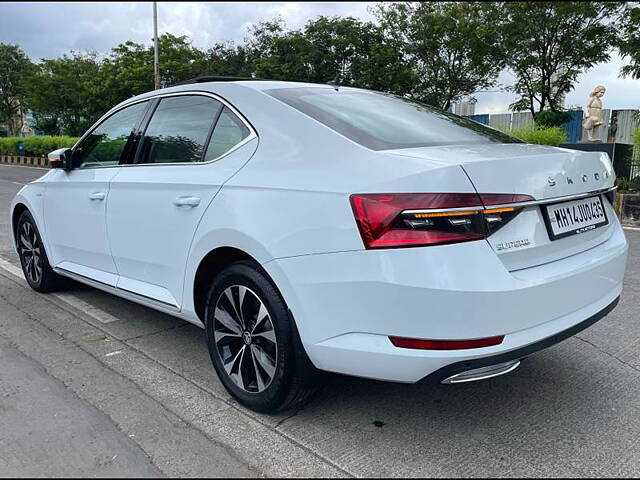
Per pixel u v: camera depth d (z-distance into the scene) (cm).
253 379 285
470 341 218
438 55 2039
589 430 269
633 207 958
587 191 270
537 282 231
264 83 319
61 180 430
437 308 215
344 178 238
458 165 222
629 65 1173
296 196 249
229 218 274
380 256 221
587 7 1552
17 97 4584
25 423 270
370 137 259
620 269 290
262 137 284
